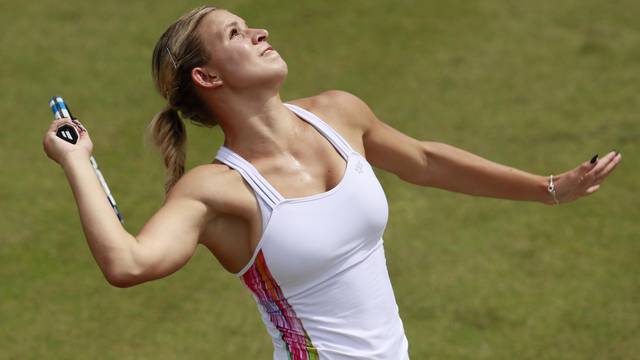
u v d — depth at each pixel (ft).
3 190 86.53
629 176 86.43
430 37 115.44
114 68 108.99
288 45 113.91
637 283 70.95
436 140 94.32
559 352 63.16
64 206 84.38
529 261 74.54
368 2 124.16
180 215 35.17
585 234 77.97
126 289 72.59
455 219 81.05
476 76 106.93
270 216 36.29
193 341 65.82
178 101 39.93
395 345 39.40
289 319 38.19
